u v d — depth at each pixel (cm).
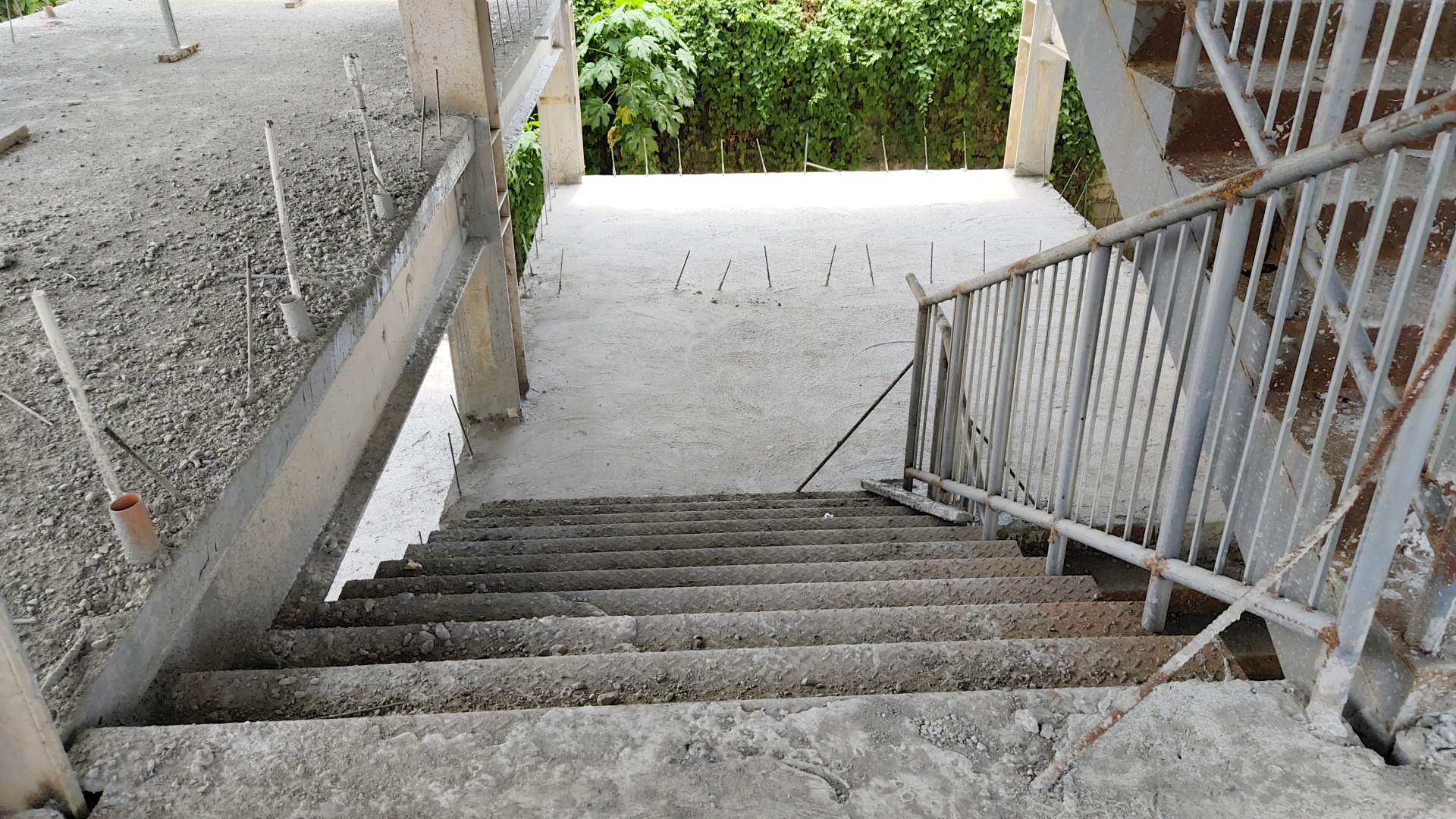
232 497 230
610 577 339
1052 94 1134
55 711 173
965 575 335
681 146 1428
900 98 1406
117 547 209
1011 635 258
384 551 685
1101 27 360
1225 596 222
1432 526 175
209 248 358
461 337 688
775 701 188
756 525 476
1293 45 332
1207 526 474
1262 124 259
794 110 1403
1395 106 293
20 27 782
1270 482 205
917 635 259
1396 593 196
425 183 433
